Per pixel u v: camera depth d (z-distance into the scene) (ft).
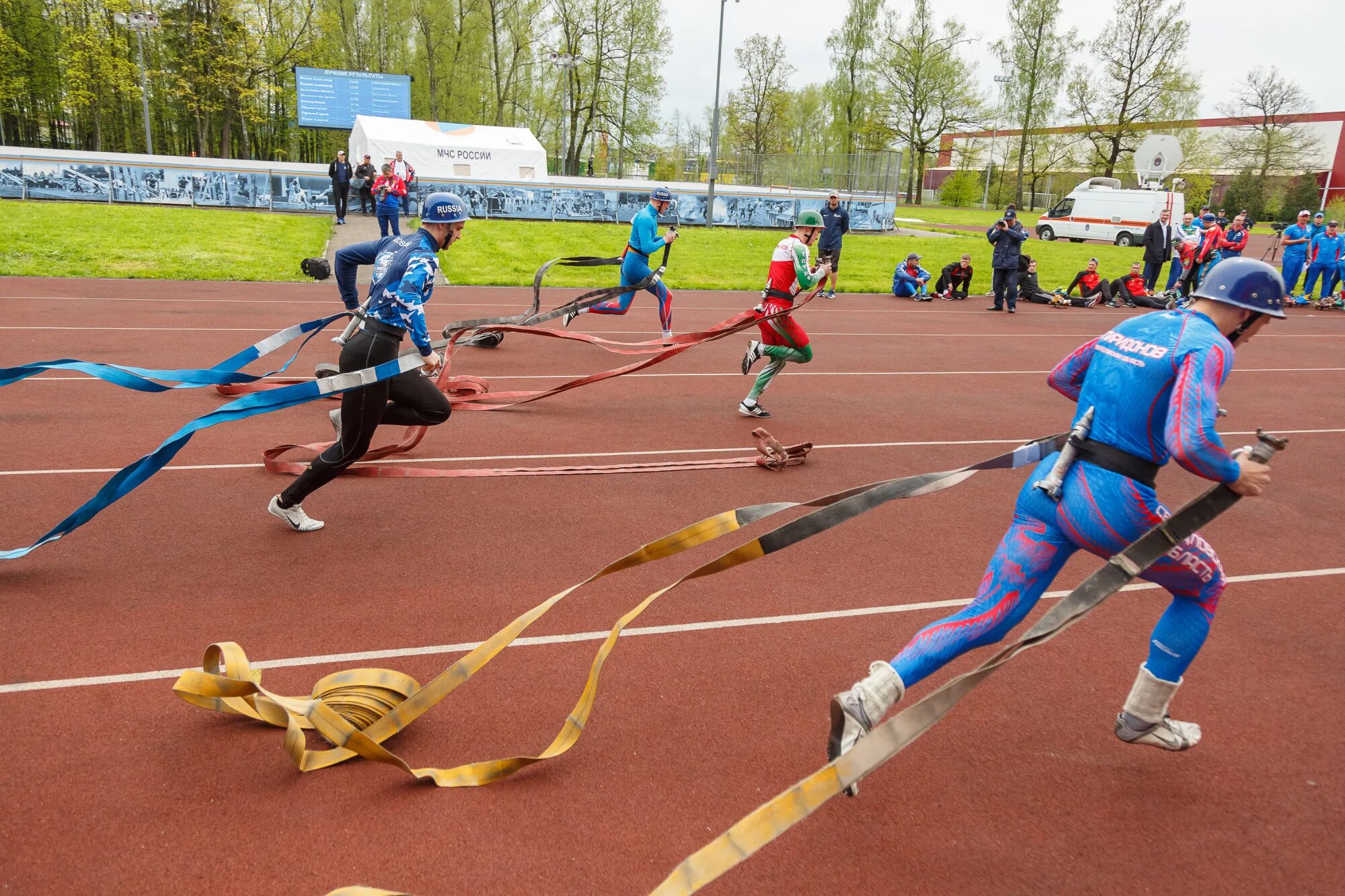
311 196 85.61
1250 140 172.45
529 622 10.75
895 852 9.40
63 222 63.10
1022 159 194.08
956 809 10.15
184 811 9.52
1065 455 9.80
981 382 35.55
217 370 16.49
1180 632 10.30
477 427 25.58
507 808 9.83
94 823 9.25
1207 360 8.94
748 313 26.53
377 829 9.39
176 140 182.39
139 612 13.75
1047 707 12.37
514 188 88.63
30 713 11.10
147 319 40.04
